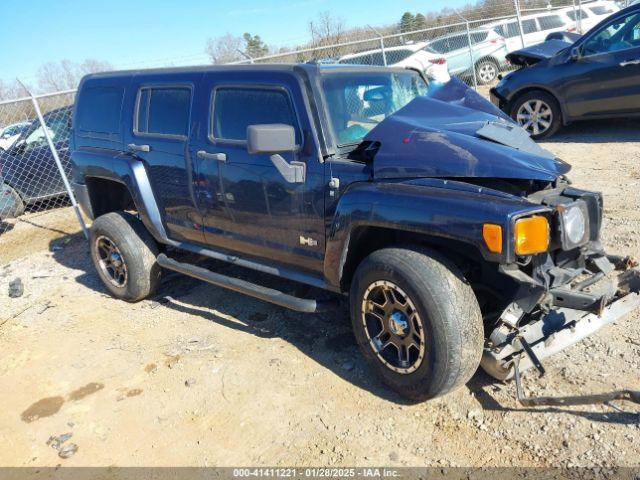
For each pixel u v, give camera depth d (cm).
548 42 973
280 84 343
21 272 623
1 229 838
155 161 436
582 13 1717
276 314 438
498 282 305
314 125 329
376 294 312
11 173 870
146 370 380
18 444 319
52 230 797
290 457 284
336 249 321
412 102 346
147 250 473
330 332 400
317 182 329
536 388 306
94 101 500
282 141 313
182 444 304
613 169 685
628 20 780
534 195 291
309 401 326
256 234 381
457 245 296
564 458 257
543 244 262
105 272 502
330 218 327
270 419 315
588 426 274
